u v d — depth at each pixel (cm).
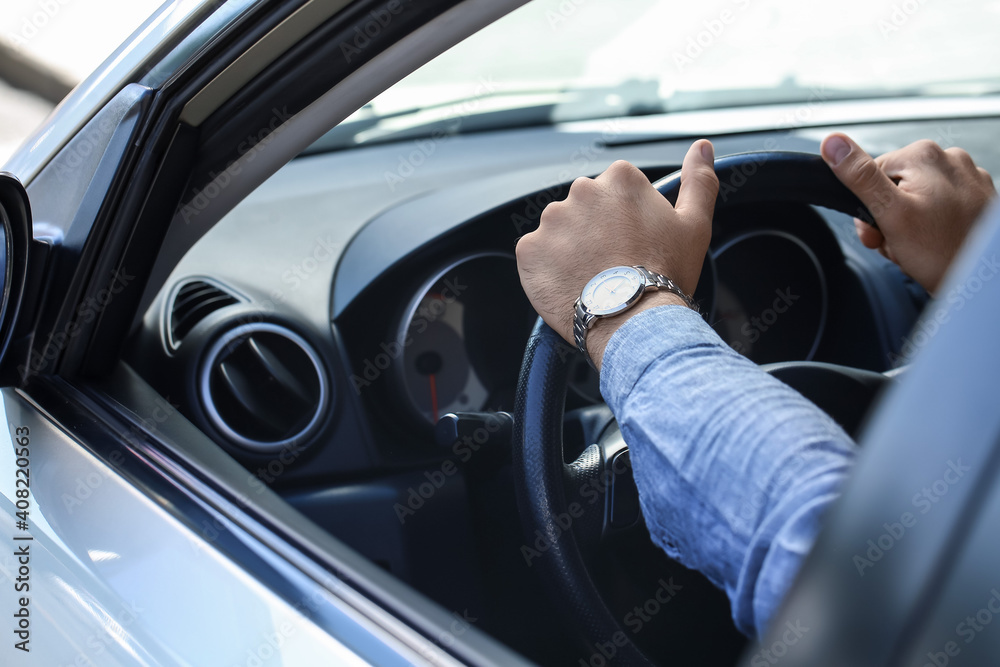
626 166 72
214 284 126
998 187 165
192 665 62
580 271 69
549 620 108
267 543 69
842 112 211
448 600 113
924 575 32
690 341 57
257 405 117
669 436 53
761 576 45
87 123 87
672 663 93
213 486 78
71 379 96
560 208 72
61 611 72
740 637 92
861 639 33
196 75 81
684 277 70
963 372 33
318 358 120
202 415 111
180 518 73
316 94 84
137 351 114
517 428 78
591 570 85
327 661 57
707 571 52
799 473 46
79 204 86
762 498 47
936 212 84
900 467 34
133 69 84
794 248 146
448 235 129
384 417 124
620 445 83
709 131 194
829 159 84
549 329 79
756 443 49
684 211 73
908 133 198
